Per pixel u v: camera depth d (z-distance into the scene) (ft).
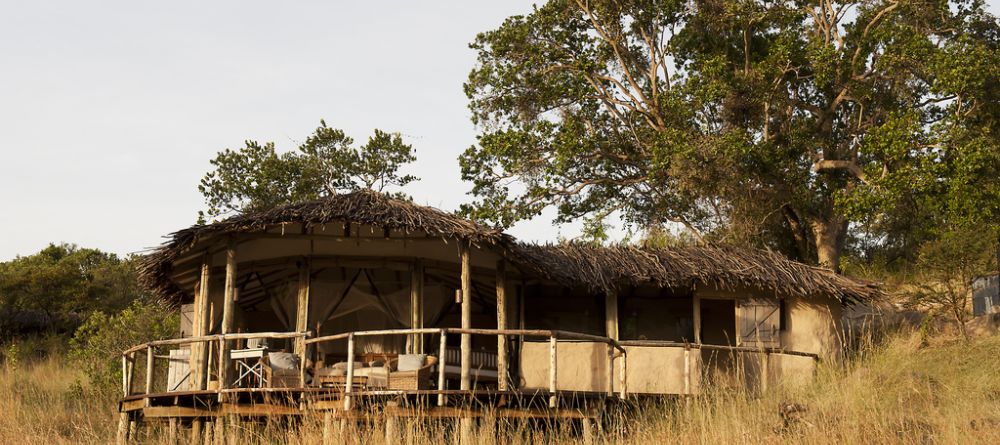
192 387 51.57
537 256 57.26
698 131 91.15
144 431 52.90
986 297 78.02
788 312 64.69
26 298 115.14
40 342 105.50
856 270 95.30
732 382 60.54
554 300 65.62
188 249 51.21
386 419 42.06
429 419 42.37
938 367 57.36
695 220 96.94
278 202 106.22
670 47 96.48
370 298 55.42
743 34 96.07
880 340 71.36
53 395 69.87
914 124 79.77
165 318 77.25
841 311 65.36
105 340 74.08
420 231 51.42
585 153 94.02
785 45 88.12
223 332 49.49
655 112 95.25
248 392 45.34
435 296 56.95
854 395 48.75
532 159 94.32
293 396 45.39
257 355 47.73
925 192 78.74
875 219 95.76
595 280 60.13
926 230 84.02
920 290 74.33
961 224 76.18
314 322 54.70
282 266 55.83
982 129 81.05
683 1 94.99
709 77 88.99
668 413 49.32
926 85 88.84
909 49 84.48
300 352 53.67
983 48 84.07
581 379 57.82
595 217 97.55
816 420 45.98
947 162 79.77
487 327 62.03
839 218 92.84
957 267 71.36
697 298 63.46
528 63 95.55
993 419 46.32
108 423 60.75
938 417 46.88
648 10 95.71
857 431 43.65
